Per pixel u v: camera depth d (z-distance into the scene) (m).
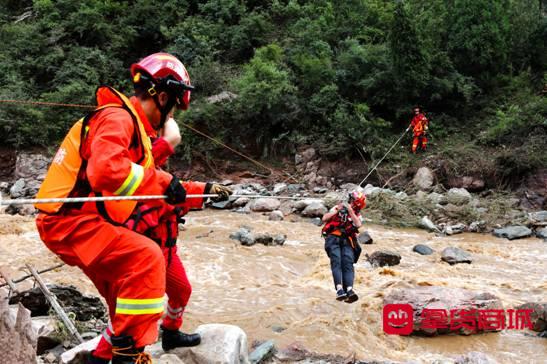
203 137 19.78
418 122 18.25
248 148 20.14
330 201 14.84
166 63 3.12
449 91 19.53
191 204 3.45
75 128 2.79
